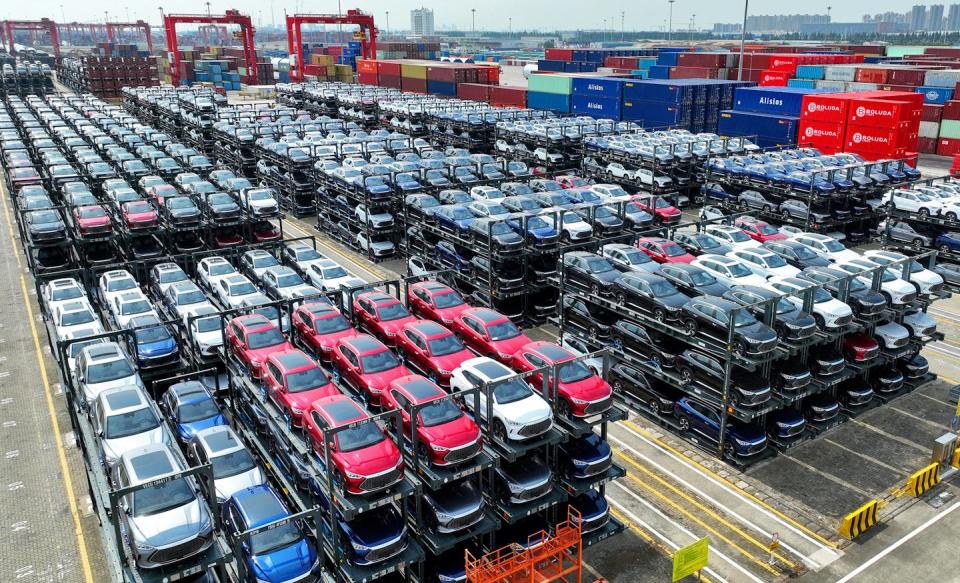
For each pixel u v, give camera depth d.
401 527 15.87
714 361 22.59
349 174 44.16
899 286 25.75
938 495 20.58
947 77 67.12
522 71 160.38
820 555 18.16
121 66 115.56
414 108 70.12
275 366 19.83
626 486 21.12
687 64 86.69
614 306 25.59
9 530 18.77
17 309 34.16
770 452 22.53
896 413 25.20
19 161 51.03
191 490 15.60
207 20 130.88
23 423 23.95
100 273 35.19
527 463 17.88
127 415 18.80
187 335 24.78
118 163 50.31
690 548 16.58
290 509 17.97
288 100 95.12
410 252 38.62
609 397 18.94
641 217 39.34
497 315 24.86
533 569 15.58
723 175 46.56
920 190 41.16
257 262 33.50
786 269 30.28
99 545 18.22
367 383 19.94
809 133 55.81
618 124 60.69
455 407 17.41
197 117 67.81
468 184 45.00
